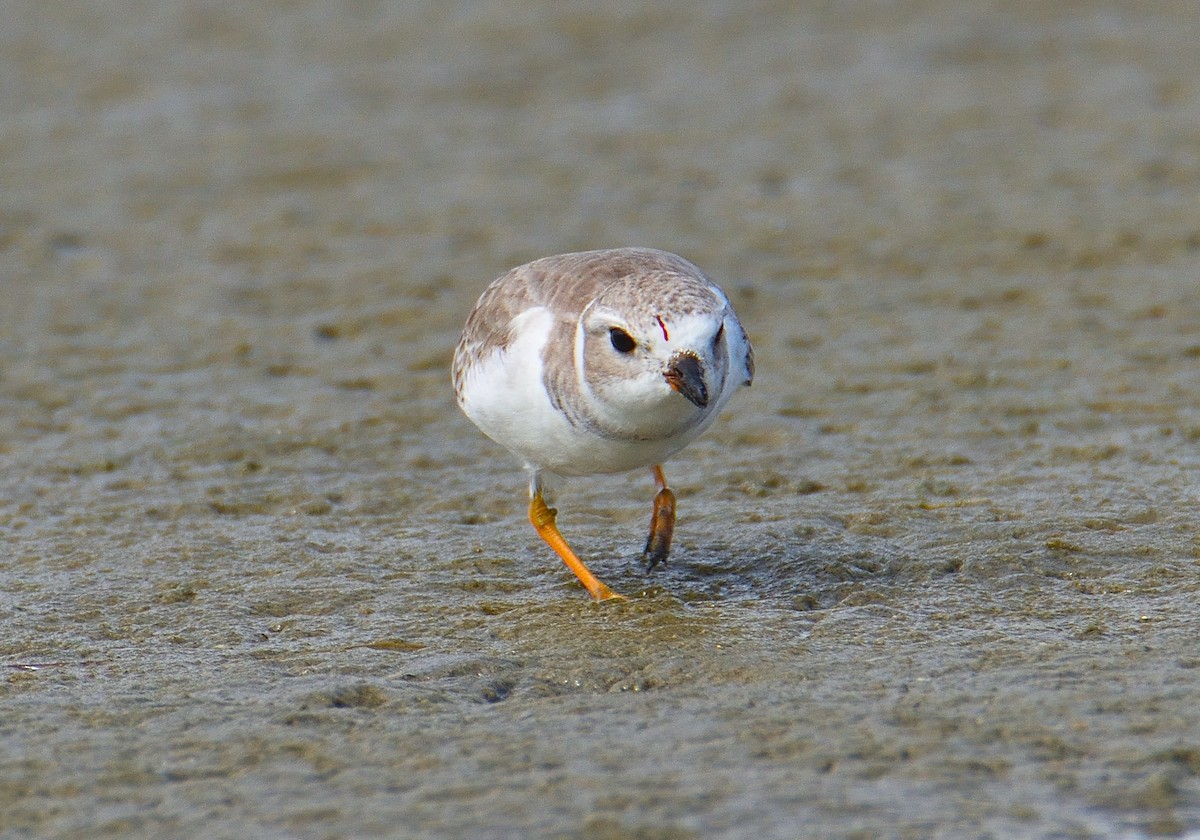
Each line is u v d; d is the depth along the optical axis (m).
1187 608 9.30
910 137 23.52
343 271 18.52
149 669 8.85
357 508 11.93
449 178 22.31
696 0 32.81
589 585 10.03
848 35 29.98
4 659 9.05
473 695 8.37
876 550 10.61
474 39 30.41
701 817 6.97
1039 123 23.86
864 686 8.28
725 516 11.48
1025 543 10.52
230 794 7.28
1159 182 20.73
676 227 19.86
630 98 26.36
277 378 15.17
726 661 8.70
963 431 13.15
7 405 14.39
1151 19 30.11
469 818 7.00
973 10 31.47
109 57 29.33
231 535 11.33
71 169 22.91
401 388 14.82
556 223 20.17
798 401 14.12
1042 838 6.78
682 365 8.73
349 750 7.68
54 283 18.17
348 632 9.46
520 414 9.62
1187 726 7.66
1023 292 17.00
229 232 20.09
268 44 30.28
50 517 11.72
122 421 13.98
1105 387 14.01
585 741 7.71
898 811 6.98
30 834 6.98
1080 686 8.16
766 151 23.17
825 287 17.53
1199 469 11.88
